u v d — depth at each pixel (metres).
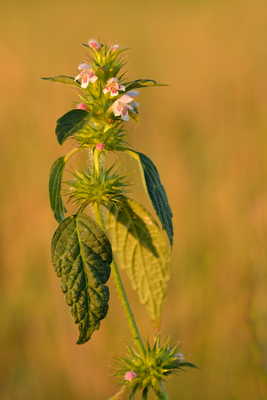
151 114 8.80
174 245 6.13
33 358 5.26
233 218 6.02
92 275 1.94
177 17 14.94
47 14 15.10
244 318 4.25
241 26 12.69
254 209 5.62
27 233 6.21
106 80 2.20
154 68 10.66
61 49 10.88
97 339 5.29
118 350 5.18
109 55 2.21
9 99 7.74
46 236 6.12
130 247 2.63
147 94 9.52
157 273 2.64
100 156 2.39
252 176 6.52
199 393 4.77
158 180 2.20
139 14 15.70
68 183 2.30
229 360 4.85
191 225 6.27
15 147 7.10
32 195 6.56
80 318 1.88
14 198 6.51
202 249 5.92
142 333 5.34
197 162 7.25
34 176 6.79
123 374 2.32
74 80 2.17
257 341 4.14
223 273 5.50
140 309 5.54
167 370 2.21
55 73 9.54
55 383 5.07
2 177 6.68
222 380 4.77
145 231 2.59
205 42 11.85
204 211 6.38
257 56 10.30
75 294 1.90
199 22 13.77
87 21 14.34
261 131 7.37
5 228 6.28
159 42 12.39
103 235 2.00
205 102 8.88
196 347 5.09
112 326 5.41
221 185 6.66
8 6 16.86
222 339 5.01
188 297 5.52
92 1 18.62
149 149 7.69
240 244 5.66
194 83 9.73
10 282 5.91
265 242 5.28
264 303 4.58
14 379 5.14
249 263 5.37
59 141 1.88
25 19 14.11
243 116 8.15
